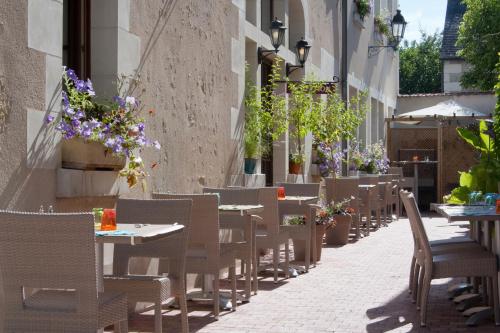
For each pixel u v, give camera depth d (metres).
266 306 6.24
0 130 4.30
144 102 6.18
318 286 7.26
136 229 4.11
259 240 7.44
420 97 21.67
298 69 11.71
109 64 5.73
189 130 7.15
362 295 6.75
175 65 6.83
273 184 10.85
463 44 22.78
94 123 4.94
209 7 7.71
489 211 5.52
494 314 5.43
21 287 3.46
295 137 11.07
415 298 6.34
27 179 4.53
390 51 20.69
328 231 10.91
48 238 3.38
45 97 4.71
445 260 5.41
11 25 4.40
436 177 18.81
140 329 5.36
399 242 11.20
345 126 11.65
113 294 3.76
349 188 11.26
